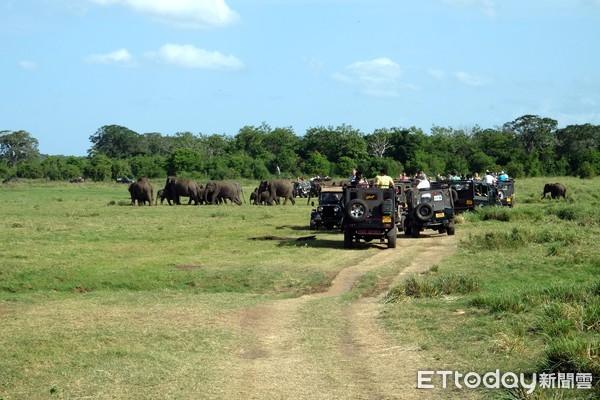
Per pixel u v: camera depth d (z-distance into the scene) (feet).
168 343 37.63
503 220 97.96
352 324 41.75
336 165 317.63
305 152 356.18
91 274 57.98
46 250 71.10
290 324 42.27
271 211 130.52
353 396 28.73
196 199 161.38
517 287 48.96
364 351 35.60
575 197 143.23
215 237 84.64
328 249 73.05
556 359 30.27
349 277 57.98
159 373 32.27
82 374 32.19
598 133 375.45
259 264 62.54
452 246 73.92
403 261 64.28
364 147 339.77
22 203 155.63
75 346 36.76
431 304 45.09
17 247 73.15
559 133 385.29
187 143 435.53
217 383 30.78
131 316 44.42
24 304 49.29
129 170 336.70
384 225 72.64
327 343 37.55
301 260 65.31
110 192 222.69
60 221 105.29
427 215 81.56
